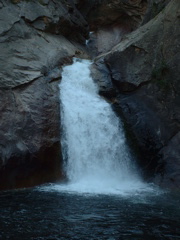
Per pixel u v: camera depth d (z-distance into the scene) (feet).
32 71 41.04
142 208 25.86
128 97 43.11
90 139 39.37
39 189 32.60
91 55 65.92
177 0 40.88
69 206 26.04
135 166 39.50
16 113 35.32
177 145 37.78
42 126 36.32
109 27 77.20
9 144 33.35
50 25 54.39
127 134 40.88
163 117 39.78
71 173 36.96
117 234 20.25
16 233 20.26
